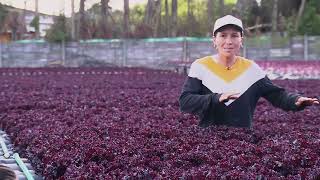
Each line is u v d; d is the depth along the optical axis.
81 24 52.28
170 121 10.58
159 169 6.64
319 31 48.44
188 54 46.69
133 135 8.77
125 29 52.06
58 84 24.34
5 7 55.00
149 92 19.50
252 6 53.97
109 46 47.84
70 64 47.62
